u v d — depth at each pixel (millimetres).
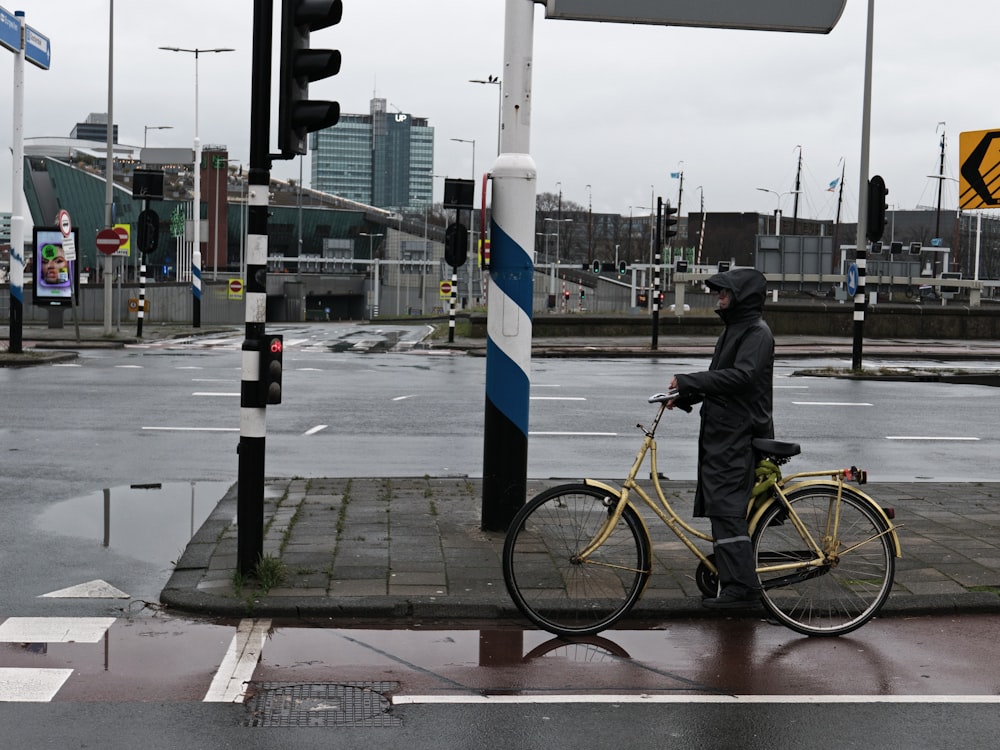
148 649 5738
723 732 4699
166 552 7918
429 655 5727
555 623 6199
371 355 29500
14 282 24484
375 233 177125
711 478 6297
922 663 5719
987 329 41875
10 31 23000
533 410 17000
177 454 12195
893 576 6406
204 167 154875
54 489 10188
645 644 6004
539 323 39500
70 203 163125
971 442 14367
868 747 4559
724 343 6371
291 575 7031
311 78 6805
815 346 35531
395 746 4508
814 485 6398
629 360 29516
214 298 70812
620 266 76375
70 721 4730
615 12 8109
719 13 8133
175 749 4445
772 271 57844
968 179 8078
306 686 5211
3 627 6117
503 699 5066
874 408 17922
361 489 10094
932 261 102875
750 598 6223
